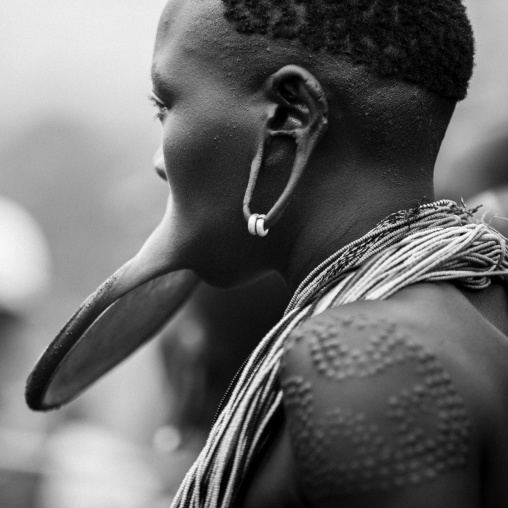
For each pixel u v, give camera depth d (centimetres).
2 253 932
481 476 320
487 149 726
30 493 830
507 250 379
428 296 338
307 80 355
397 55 361
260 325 665
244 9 364
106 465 838
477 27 1080
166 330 724
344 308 327
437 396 307
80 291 1477
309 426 309
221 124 366
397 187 368
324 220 369
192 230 382
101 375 472
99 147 1620
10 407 875
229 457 348
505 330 366
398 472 298
